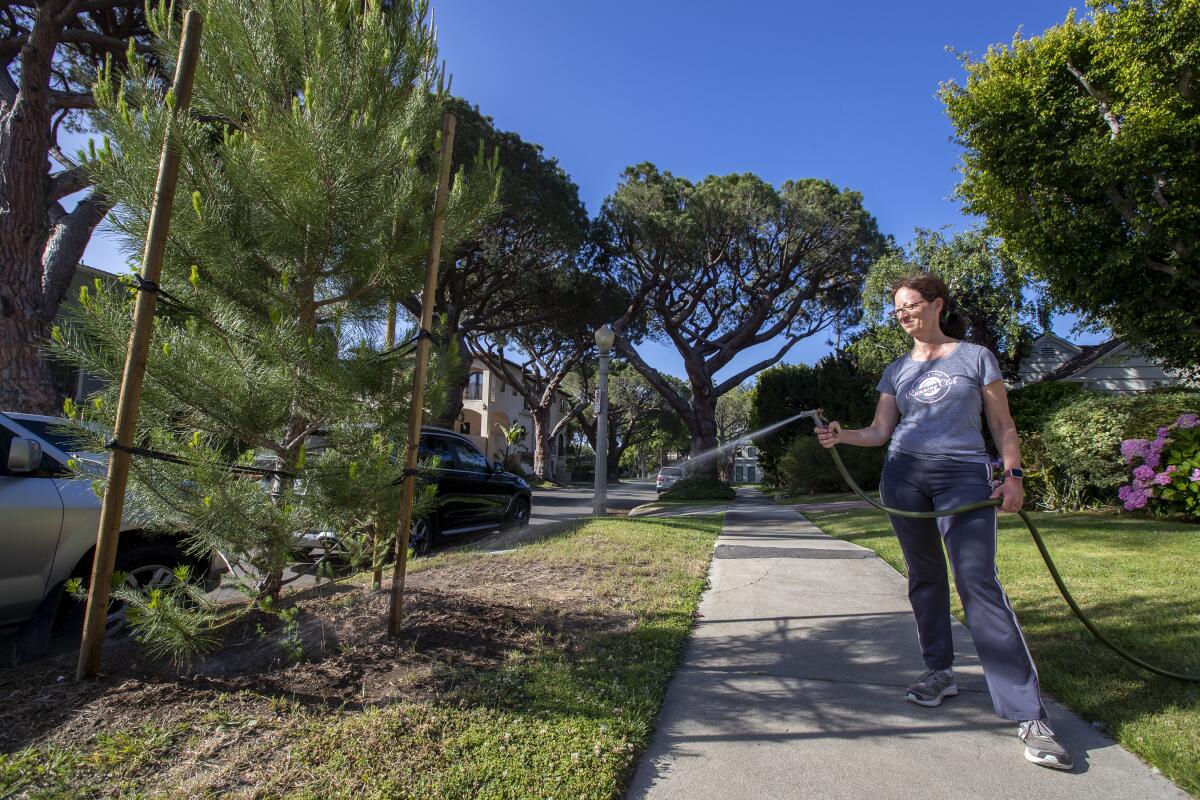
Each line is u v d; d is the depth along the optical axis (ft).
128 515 10.57
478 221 13.44
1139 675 10.68
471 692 10.01
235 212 10.76
